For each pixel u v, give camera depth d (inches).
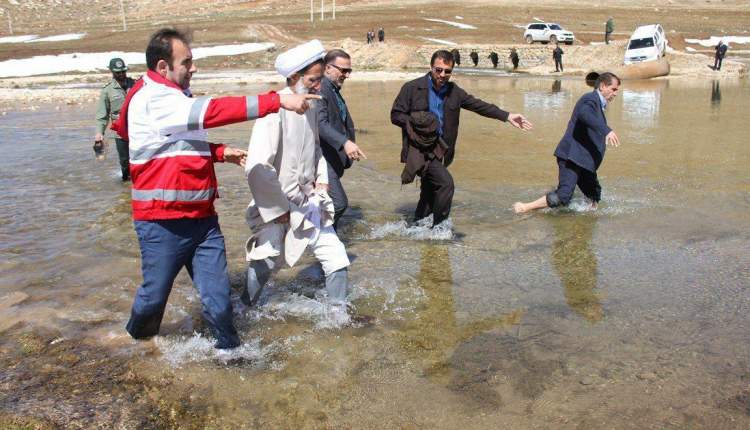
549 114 614.2
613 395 131.5
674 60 1396.4
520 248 226.2
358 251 225.8
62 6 3713.1
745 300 176.7
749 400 129.0
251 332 162.1
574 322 165.9
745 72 1312.7
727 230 239.9
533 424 122.3
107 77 1373.0
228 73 1476.4
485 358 147.8
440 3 3004.4
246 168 151.4
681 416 124.0
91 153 424.5
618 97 780.6
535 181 334.0
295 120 157.2
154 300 147.6
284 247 168.4
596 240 232.8
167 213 138.1
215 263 146.6
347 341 157.1
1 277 202.7
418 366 144.7
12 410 127.9
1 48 2058.3
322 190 167.6
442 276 200.5
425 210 252.4
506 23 2379.4
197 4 3597.4
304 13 2923.2
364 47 1711.4
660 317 167.6
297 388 136.2
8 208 285.3
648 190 305.1
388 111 665.6
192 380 139.9
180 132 133.0
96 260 218.5
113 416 126.4
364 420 124.7
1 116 648.4
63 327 166.7
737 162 366.3
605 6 2837.1
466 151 424.5
